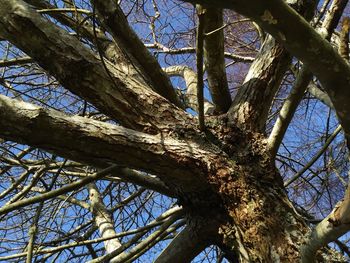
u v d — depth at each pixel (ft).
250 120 10.97
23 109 8.59
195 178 9.90
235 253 10.02
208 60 11.43
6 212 9.81
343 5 9.20
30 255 10.94
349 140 6.66
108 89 10.02
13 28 9.44
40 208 11.98
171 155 9.65
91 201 16.42
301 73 9.62
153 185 11.10
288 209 9.92
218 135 10.54
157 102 10.48
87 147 9.07
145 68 11.29
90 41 12.95
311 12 10.87
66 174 15.61
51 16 13.17
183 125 10.37
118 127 9.40
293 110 10.01
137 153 9.40
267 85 11.35
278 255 9.23
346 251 13.34
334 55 5.80
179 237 10.69
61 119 8.82
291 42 5.63
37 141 8.81
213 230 10.23
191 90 14.90
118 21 10.68
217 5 5.10
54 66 9.70
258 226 9.57
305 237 9.29
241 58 17.06
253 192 9.93
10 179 16.19
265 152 10.47
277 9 5.26
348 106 6.13
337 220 6.52
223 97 11.92
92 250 14.43
